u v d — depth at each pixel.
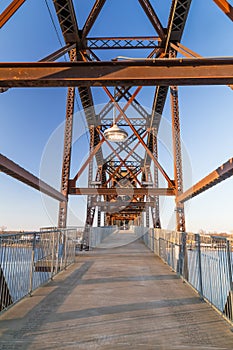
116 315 3.89
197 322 3.64
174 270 7.87
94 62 4.55
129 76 4.53
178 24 11.20
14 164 6.54
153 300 4.73
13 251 4.36
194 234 5.63
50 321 3.62
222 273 3.89
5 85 4.62
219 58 4.46
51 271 6.50
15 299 4.43
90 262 9.95
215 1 5.79
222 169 6.80
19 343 2.93
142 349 2.81
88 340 3.02
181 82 4.59
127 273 7.55
